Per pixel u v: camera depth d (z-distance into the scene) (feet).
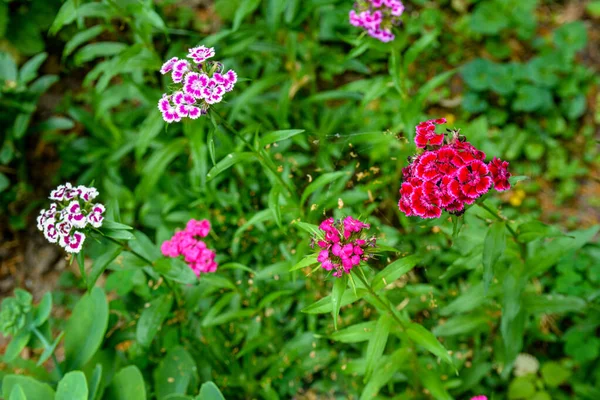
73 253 2.25
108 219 2.31
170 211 3.08
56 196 2.24
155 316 2.48
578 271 2.82
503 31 3.68
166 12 3.60
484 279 2.24
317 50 3.25
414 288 2.59
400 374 2.62
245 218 2.90
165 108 2.22
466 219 2.54
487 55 3.64
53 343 2.58
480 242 2.51
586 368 2.70
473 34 3.69
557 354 2.82
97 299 2.63
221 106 3.05
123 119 3.21
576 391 2.67
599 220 3.20
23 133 3.18
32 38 3.49
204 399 2.39
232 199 2.93
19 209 3.29
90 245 3.05
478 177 2.11
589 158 3.34
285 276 2.77
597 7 3.74
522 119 3.43
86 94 3.48
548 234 2.30
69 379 2.40
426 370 2.44
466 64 3.45
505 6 3.66
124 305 2.77
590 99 3.48
